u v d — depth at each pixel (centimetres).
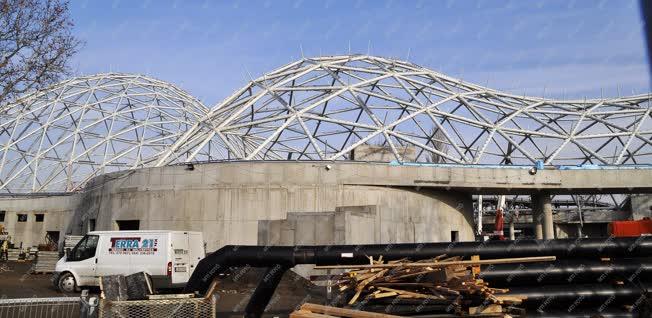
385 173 3491
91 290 2077
